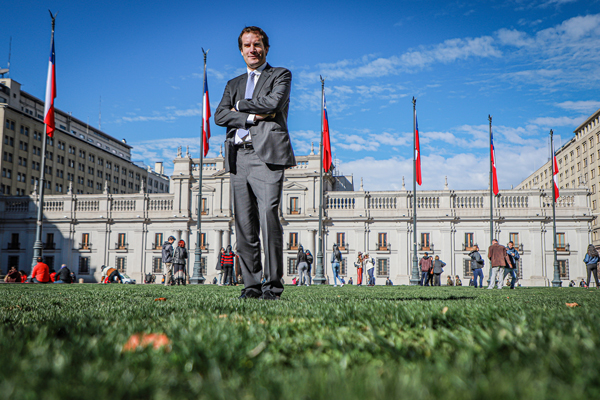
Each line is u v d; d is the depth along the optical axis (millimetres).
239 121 4594
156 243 56812
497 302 4406
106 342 1701
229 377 1302
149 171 112812
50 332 1997
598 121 87125
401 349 1631
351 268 53562
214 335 1893
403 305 3480
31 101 84875
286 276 53969
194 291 8117
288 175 55938
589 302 4504
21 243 59531
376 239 53906
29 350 1540
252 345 1692
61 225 58688
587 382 1132
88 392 1076
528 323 2197
